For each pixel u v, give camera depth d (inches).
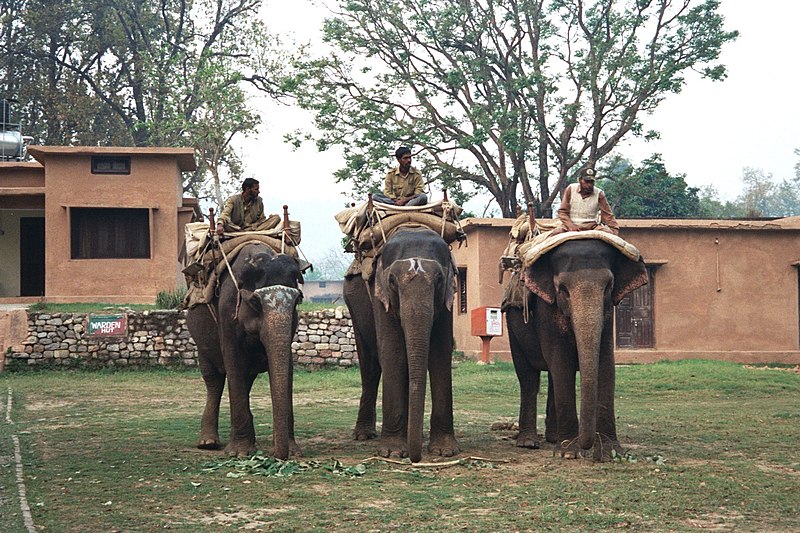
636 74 1346.0
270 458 350.6
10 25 1759.4
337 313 864.3
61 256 1026.1
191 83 1567.4
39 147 1007.6
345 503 281.4
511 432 460.1
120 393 681.6
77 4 1733.5
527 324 406.6
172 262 1040.8
